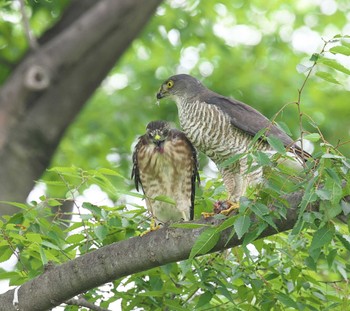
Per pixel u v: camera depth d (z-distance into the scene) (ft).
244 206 27.25
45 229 32.40
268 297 32.73
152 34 72.08
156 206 39.55
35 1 57.16
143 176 39.88
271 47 79.00
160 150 39.32
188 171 39.78
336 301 33.53
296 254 33.81
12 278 33.63
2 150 49.37
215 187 39.19
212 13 73.92
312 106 71.72
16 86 50.31
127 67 77.97
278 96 72.23
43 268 32.42
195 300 34.60
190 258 27.91
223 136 39.93
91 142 73.00
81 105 51.98
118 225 32.50
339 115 72.13
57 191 57.26
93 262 31.07
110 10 52.08
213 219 30.55
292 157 28.53
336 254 30.53
